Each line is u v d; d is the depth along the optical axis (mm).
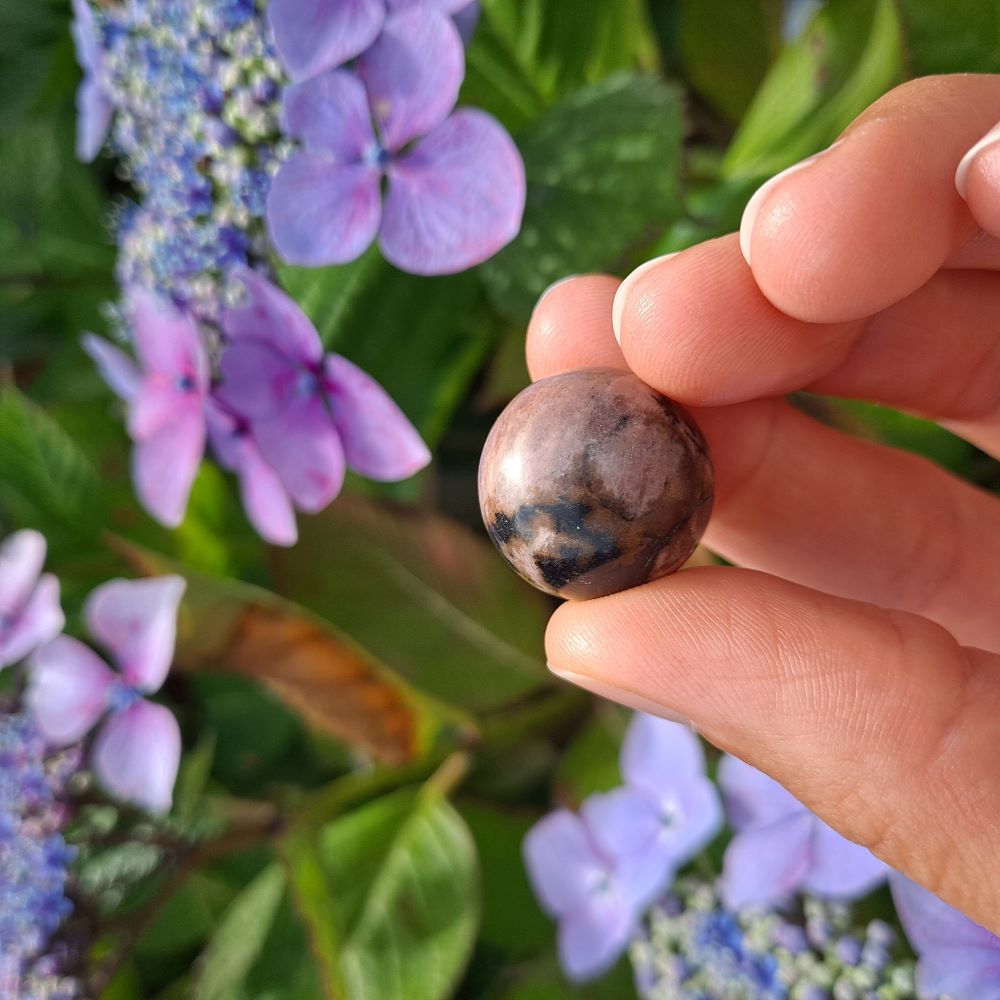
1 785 165
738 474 139
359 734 192
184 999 194
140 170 153
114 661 202
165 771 174
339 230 133
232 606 182
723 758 152
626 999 179
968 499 144
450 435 205
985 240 113
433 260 134
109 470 206
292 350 145
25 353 221
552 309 131
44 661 176
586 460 101
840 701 103
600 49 173
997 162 90
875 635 105
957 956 120
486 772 201
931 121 97
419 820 193
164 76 139
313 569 182
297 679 188
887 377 132
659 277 115
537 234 150
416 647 188
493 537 108
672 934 150
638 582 107
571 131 149
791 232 100
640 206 146
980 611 145
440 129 131
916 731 101
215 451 171
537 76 172
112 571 208
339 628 185
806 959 135
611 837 160
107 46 156
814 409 164
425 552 183
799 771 107
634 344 117
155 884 193
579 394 104
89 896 170
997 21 131
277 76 132
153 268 150
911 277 102
